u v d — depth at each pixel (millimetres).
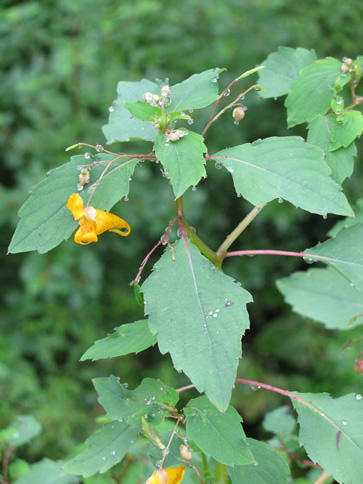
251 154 364
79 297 975
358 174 1107
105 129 419
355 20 1203
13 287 1062
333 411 390
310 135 410
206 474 425
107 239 1035
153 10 1114
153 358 1104
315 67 418
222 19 1154
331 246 403
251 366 1068
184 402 1007
